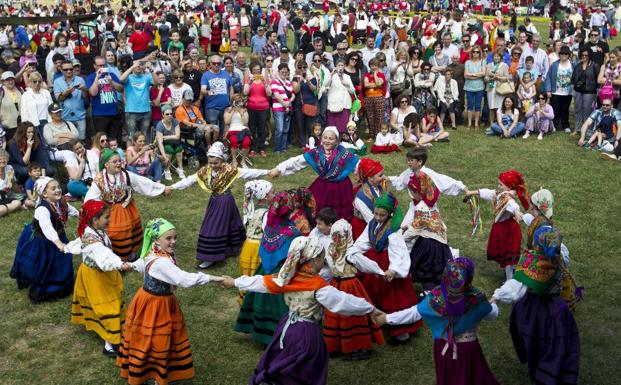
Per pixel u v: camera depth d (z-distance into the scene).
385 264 7.02
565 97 16.00
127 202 8.89
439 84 16.08
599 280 8.69
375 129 15.36
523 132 15.94
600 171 13.20
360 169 7.75
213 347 7.25
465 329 5.57
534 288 5.97
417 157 7.56
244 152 13.25
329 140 8.62
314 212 7.23
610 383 6.57
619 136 14.07
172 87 13.64
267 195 8.49
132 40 18.52
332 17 28.59
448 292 5.48
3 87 13.26
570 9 32.06
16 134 11.63
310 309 5.80
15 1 38.72
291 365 5.70
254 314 7.06
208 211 9.13
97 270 6.95
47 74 15.61
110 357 7.10
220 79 13.88
